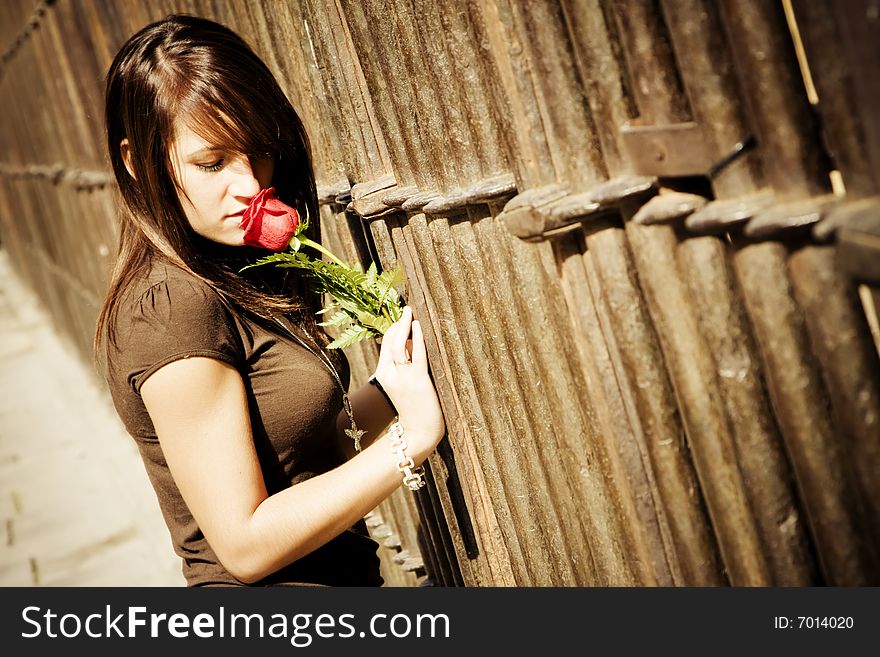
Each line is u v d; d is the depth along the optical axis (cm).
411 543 265
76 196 641
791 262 102
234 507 154
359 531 195
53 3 521
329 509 159
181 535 175
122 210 168
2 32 766
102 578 473
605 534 156
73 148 633
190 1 279
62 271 853
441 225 172
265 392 165
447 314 183
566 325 146
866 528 108
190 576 175
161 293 156
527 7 125
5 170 1148
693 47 104
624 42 113
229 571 161
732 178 105
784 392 107
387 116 183
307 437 170
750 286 106
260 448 166
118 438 670
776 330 105
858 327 100
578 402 149
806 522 117
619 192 117
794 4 94
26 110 805
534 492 174
